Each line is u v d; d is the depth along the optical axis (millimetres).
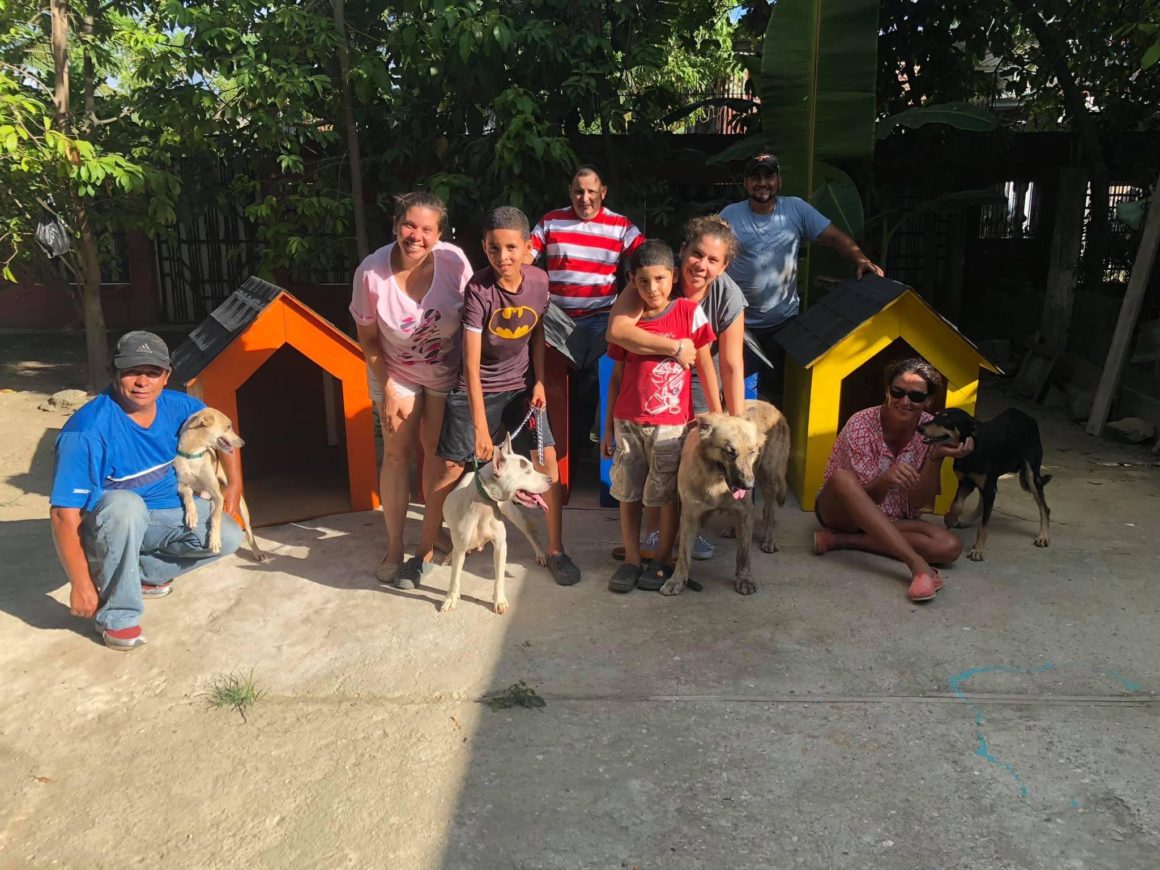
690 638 3836
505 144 7102
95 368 8602
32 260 8812
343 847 2631
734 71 10781
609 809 2775
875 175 9727
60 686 3502
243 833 2693
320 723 3244
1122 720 3199
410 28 7203
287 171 8742
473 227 8250
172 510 4043
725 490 4039
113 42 9250
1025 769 2936
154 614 4105
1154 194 7051
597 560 4711
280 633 3918
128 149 8656
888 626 3916
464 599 4234
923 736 3121
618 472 4254
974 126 7145
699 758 3018
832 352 5066
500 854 2596
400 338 4121
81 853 2621
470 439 4242
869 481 4570
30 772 2988
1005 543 4852
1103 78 9172
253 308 5082
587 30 7672
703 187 10094
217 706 3355
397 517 4402
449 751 3070
